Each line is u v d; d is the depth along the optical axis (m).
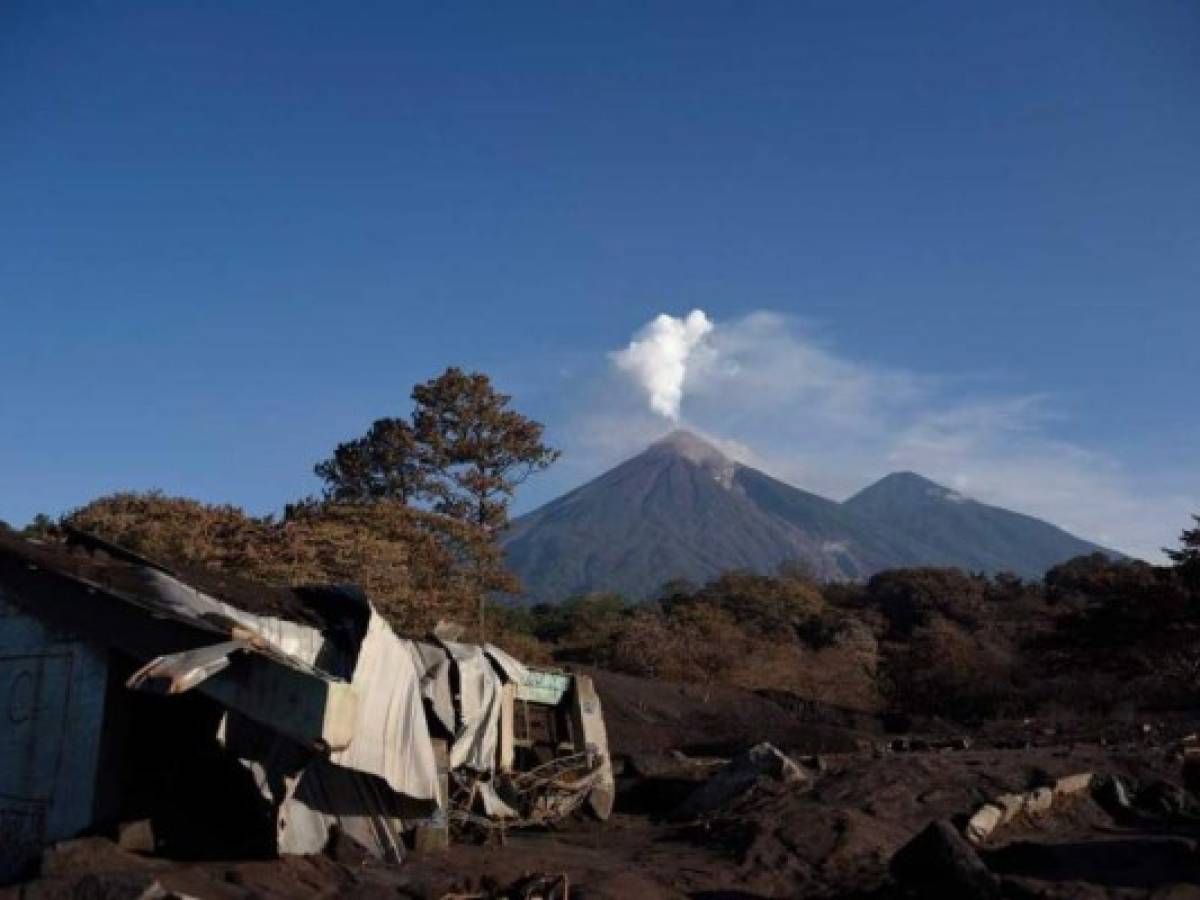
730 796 20.36
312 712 10.93
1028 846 15.24
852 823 16.86
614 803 22.56
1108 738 29.52
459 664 16.50
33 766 12.65
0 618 13.30
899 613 66.31
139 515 29.39
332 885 11.84
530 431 43.91
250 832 12.74
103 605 12.50
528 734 19.44
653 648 50.41
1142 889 13.26
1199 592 37.59
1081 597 64.69
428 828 14.20
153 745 13.03
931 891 13.25
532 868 13.91
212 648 11.17
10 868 12.37
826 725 38.28
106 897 9.61
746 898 14.02
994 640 51.59
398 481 42.97
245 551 28.89
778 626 61.50
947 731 37.91
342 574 31.23
